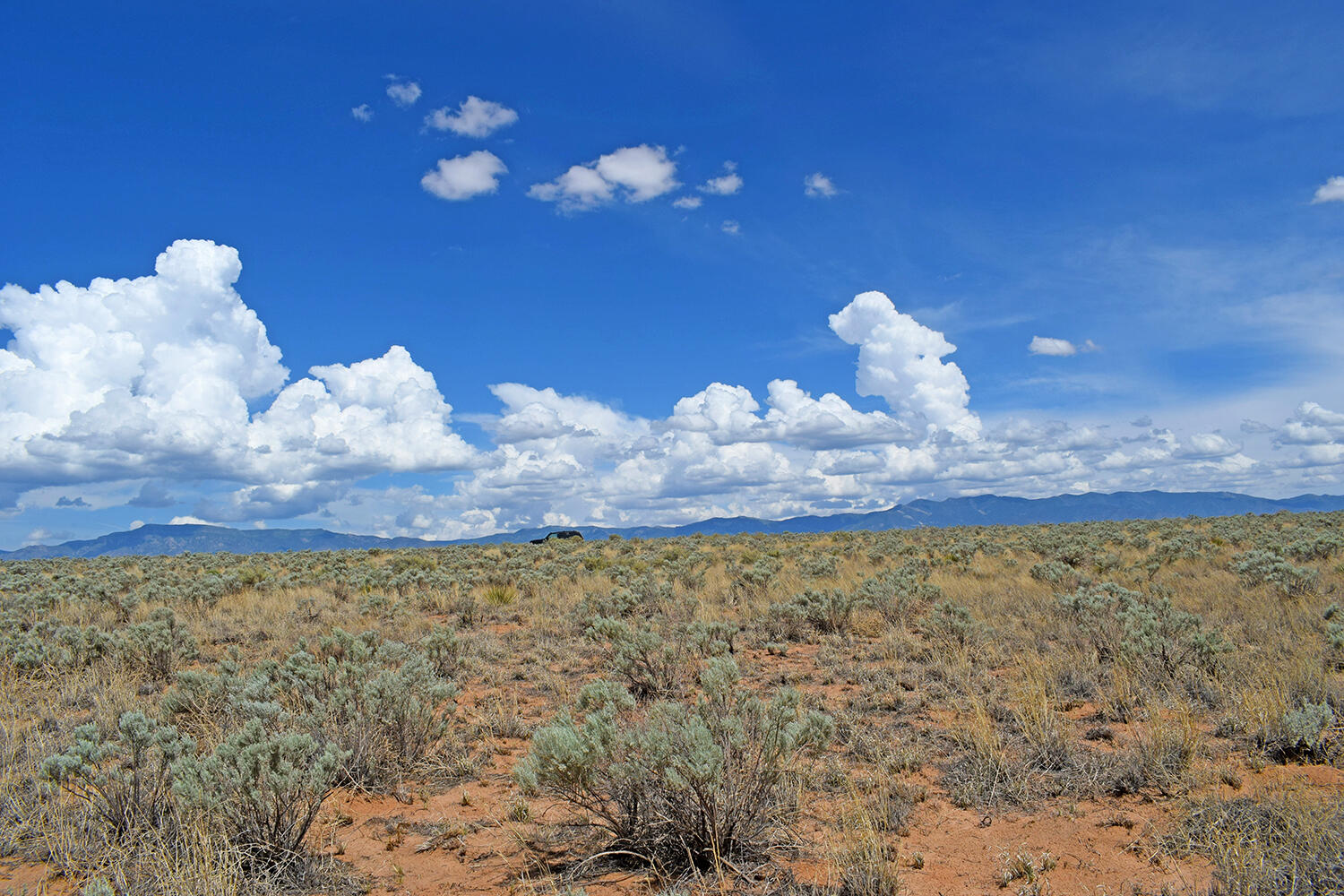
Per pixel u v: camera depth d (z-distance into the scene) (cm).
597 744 509
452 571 2808
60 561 4275
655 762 499
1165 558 2202
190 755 568
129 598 1945
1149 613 1024
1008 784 599
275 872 504
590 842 542
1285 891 404
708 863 499
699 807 494
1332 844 429
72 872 509
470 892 480
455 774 707
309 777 550
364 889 490
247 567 2998
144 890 462
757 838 512
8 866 528
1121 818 534
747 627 1439
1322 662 846
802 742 547
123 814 559
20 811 568
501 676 1102
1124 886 443
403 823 601
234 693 791
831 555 2972
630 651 970
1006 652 1093
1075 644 1080
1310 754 630
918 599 1567
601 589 2034
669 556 3231
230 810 514
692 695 945
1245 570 1636
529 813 601
